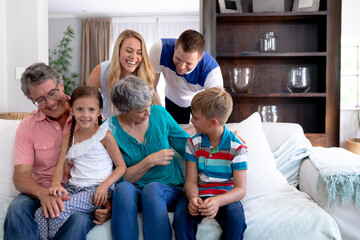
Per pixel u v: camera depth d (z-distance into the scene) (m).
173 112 3.09
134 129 1.73
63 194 1.48
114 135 1.71
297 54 3.33
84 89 1.59
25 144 1.65
